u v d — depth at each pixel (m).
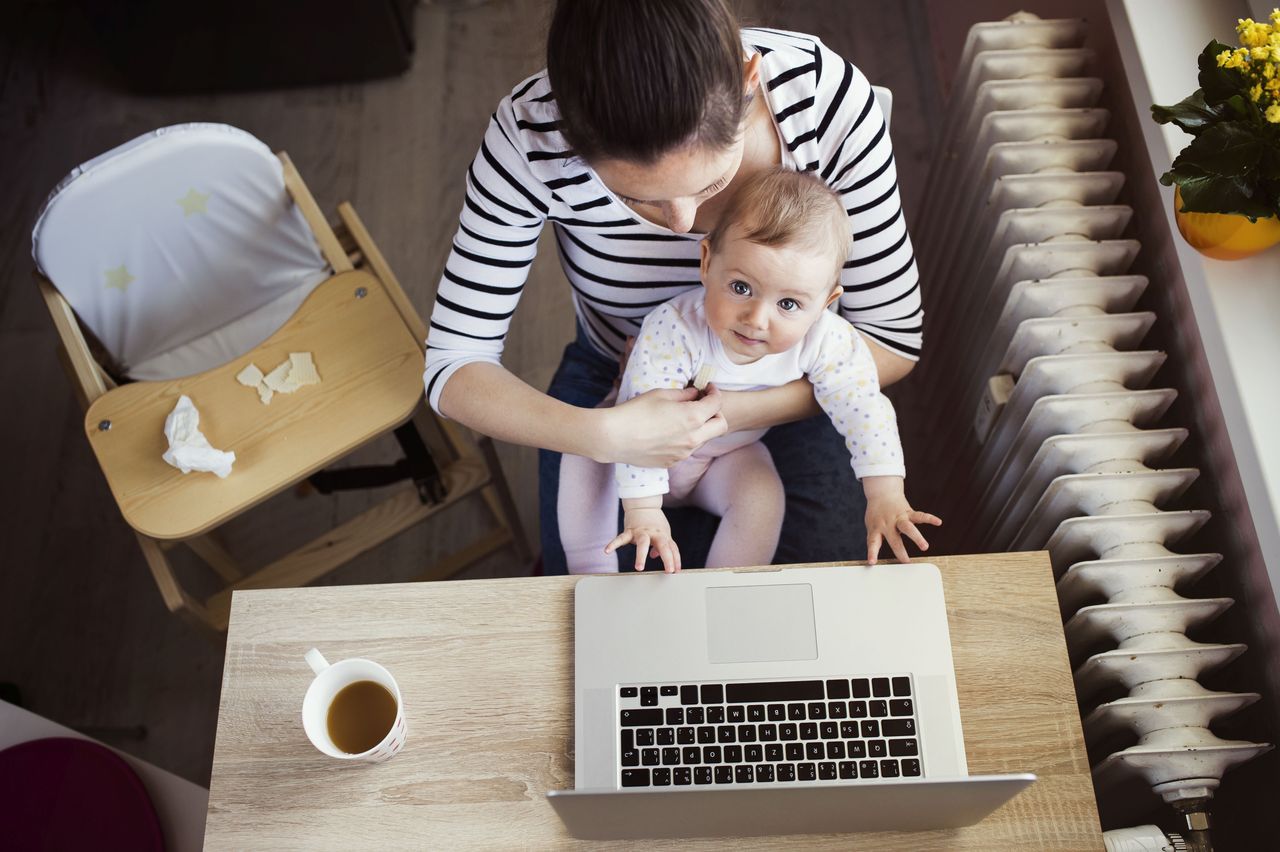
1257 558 1.26
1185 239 1.24
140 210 1.58
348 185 2.45
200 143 1.54
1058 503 1.28
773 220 1.08
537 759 1.09
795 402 1.30
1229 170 1.10
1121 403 1.28
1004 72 1.52
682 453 1.24
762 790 0.90
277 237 1.72
